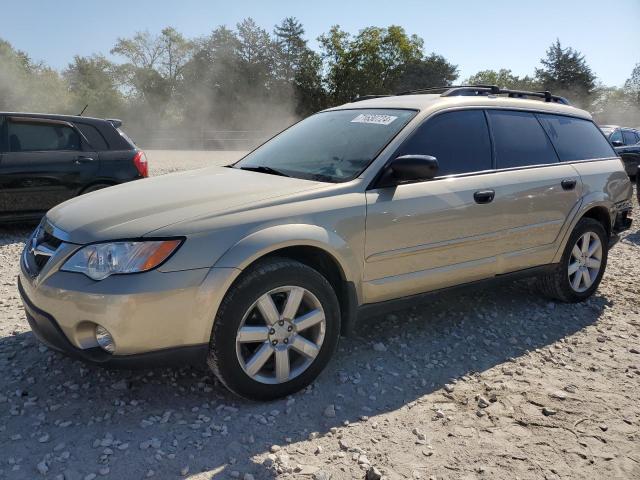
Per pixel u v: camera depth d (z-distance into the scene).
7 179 7.05
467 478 2.54
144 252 2.75
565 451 2.77
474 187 3.88
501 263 4.16
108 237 2.81
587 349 4.00
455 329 4.27
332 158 3.75
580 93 72.50
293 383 3.16
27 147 7.24
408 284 3.65
